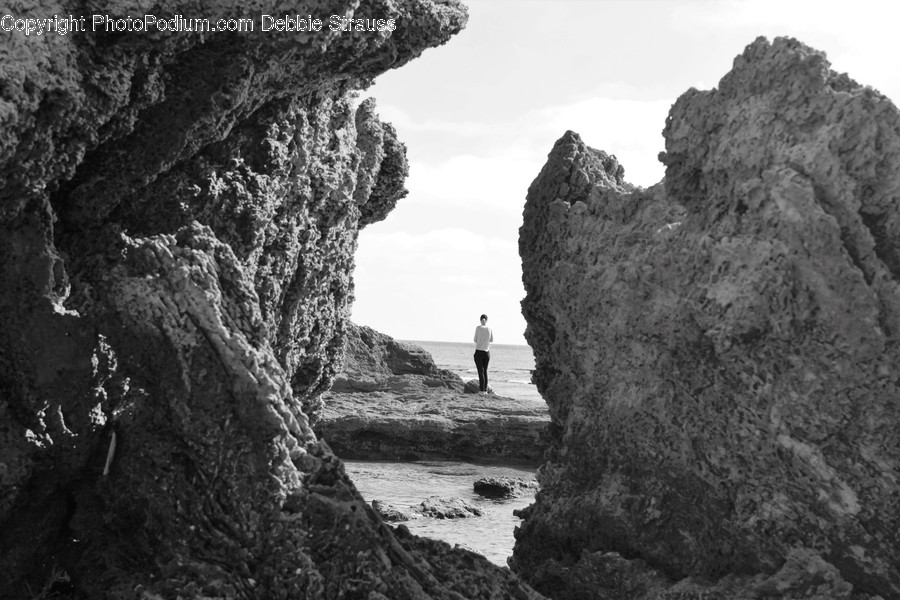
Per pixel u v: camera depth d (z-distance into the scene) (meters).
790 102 5.45
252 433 5.11
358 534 4.99
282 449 5.13
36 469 5.19
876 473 5.26
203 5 5.13
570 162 7.07
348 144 7.95
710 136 5.77
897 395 5.14
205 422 5.12
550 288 6.93
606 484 6.44
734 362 5.43
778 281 5.20
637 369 6.20
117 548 5.29
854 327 5.12
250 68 5.50
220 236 6.13
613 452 6.41
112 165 5.45
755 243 5.31
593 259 6.59
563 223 6.89
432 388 22.91
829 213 5.20
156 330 5.14
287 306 7.47
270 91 5.89
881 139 5.22
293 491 5.12
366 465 16.20
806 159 5.25
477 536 9.64
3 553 5.18
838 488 5.34
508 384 52.81
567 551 6.68
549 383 7.36
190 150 5.61
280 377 5.35
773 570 5.64
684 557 6.01
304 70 5.81
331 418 17.53
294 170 6.81
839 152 5.23
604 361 6.46
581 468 6.69
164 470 5.20
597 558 6.27
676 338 5.78
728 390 5.61
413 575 5.05
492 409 19.25
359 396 21.14
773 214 5.25
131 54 5.11
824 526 5.45
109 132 5.25
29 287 5.12
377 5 5.72
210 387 5.13
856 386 5.19
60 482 5.32
